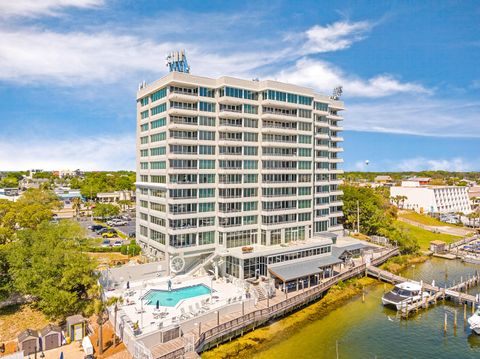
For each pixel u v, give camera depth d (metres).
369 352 49.88
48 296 50.97
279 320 59.19
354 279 77.06
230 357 47.41
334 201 101.31
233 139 76.69
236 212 75.19
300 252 75.94
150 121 79.25
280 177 80.75
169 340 47.09
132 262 76.62
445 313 63.44
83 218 140.38
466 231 136.62
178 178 70.88
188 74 71.50
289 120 81.00
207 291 62.72
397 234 102.81
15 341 46.91
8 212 88.62
